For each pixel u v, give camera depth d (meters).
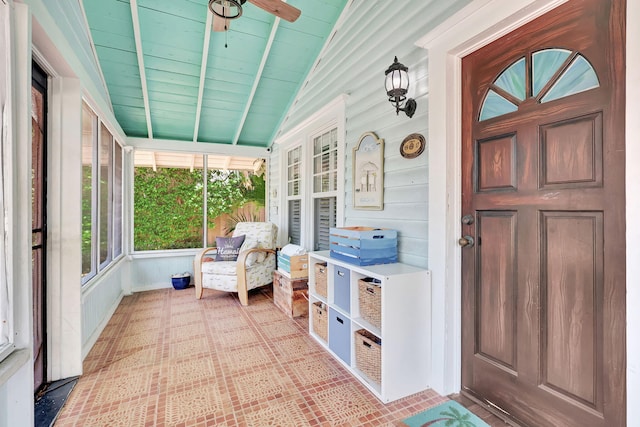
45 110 2.00
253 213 5.20
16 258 1.26
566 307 1.37
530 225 1.50
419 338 1.90
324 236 3.54
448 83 1.83
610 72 1.20
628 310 1.16
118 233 3.94
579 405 1.32
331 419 1.64
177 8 2.69
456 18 1.72
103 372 2.12
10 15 1.23
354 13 2.83
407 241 2.18
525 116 1.50
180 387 1.94
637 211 1.13
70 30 2.11
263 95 3.99
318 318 2.62
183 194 4.72
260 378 2.04
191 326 2.96
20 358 1.22
